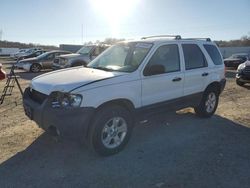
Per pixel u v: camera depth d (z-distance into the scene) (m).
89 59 15.23
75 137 4.03
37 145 4.75
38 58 18.64
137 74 4.65
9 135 5.21
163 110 5.22
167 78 5.15
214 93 6.53
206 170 3.96
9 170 3.91
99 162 4.18
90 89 4.05
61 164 4.09
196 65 5.96
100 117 4.17
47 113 4.01
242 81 11.86
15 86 10.95
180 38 5.81
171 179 3.72
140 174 3.85
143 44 5.16
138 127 5.78
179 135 5.35
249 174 3.87
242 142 5.04
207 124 6.05
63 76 4.56
